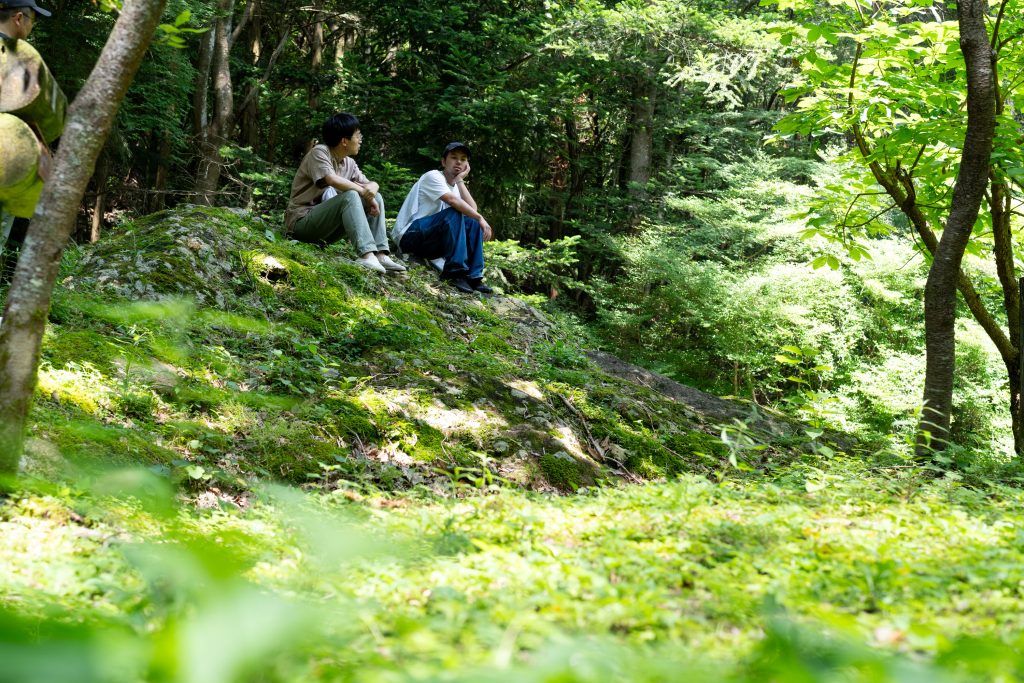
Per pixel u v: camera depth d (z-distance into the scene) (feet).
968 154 21.97
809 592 8.32
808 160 74.59
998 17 23.65
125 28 9.82
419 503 14.48
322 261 25.95
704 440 22.88
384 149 60.59
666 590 8.25
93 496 10.22
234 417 16.92
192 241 23.04
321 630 4.23
